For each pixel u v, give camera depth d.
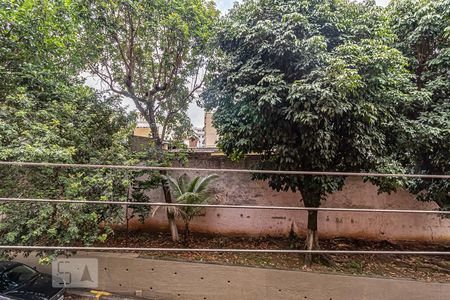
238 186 7.52
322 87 4.31
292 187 5.68
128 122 7.08
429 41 5.95
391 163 5.21
